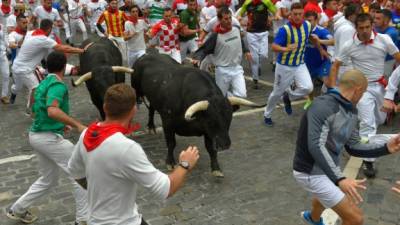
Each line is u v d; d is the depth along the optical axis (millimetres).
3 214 5344
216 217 5215
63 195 5770
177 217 5223
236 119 8547
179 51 10008
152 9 12891
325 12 9812
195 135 6191
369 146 4191
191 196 5707
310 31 7625
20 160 6918
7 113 9180
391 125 8062
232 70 7863
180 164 3189
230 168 6496
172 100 6164
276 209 5367
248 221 5117
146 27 10578
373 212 5270
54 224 5125
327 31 8672
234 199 5625
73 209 5441
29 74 8336
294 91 7918
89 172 3086
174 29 9695
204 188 5910
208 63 8172
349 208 4000
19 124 8523
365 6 9672
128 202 3121
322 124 3850
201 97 5777
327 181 4043
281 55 7617
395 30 7836
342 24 7172
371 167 6129
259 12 10406
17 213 5020
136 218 3191
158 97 6527
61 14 16250
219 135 5551
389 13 7688
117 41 11180
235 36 7688
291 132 7859
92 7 16562
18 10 11539
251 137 7676
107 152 2992
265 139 7578
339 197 3986
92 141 3066
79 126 4461
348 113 3938
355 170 6352
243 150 7141
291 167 6488
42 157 4836
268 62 13094
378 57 6137
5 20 12359
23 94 10477
